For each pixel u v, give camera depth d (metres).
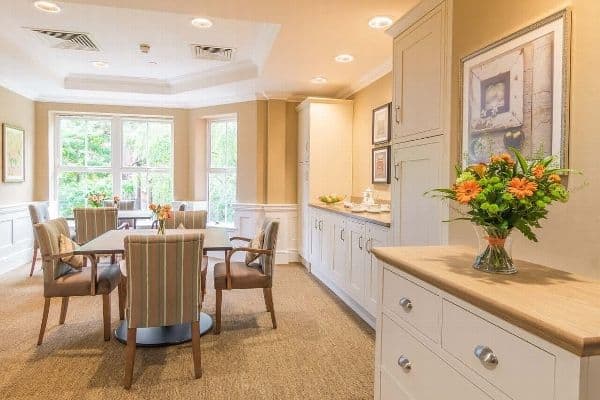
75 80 5.07
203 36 3.62
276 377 2.30
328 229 4.05
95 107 5.69
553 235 1.39
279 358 2.54
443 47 2.04
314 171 4.73
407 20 2.37
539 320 0.86
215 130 5.91
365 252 3.08
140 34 3.56
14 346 2.66
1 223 4.70
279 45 3.31
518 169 1.43
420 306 1.36
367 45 3.30
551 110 1.38
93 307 3.49
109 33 3.54
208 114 5.74
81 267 2.91
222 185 5.91
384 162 3.86
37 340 2.75
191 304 2.26
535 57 1.45
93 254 2.66
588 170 1.26
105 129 5.86
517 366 0.93
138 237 2.13
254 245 3.14
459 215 1.89
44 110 5.56
